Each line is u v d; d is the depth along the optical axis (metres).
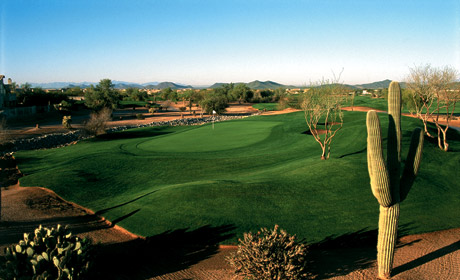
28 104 87.69
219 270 10.22
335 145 27.42
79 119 73.56
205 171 22.30
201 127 45.41
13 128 56.50
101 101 82.44
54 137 46.66
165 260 11.09
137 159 25.94
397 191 9.21
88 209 16.69
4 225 14.01
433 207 15.16
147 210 15.12
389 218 9.31
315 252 11.40
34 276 8.22
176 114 92.56
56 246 9.15
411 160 9.42
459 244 11.93
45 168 25.78
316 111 21.30
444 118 56.56
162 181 20.73
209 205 14.92
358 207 14.68
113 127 61.62
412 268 10.21
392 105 9.12
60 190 19.48
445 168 20.48
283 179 17.69
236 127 43.22
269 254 9.25
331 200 15.29
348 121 41.12
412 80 32.16
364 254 11.21
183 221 13.80
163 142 34.53
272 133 35.72
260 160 24.23
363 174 17.86
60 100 94.06
